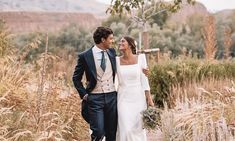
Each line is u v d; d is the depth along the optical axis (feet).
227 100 28.22
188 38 113.09
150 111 24.50
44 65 24.72
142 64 25.30
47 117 24.39
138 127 24.62
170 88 39.75
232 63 47.32
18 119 23.12
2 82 26.86
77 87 23.62
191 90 36.47
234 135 22.15
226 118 24.27
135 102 24.79
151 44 104.99
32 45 31.09
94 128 23.35
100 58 23.50
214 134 22.03
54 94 26.66
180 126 24.79
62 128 23.63
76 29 117.29
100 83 23.67
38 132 21.97
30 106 24.35
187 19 133.59
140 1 40.47
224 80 40.04
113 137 24.50
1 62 30.25
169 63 43.62
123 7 40.60
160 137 27.89
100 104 23.62
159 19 121.19
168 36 111.34
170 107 37.24
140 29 42.68
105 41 23.50
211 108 25.72
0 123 21.91
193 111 25.72
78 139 26.84
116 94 24.48
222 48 109.09
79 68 23.65
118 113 24.56
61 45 112.47
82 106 24.04
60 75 29.78
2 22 40.70
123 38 25.02
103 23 121.60
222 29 118.32
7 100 24.70
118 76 24.89
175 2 41.11
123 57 25.05
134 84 24.85
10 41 38.37
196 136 22.43
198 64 44.39
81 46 114.01
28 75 30.04
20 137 21.65
